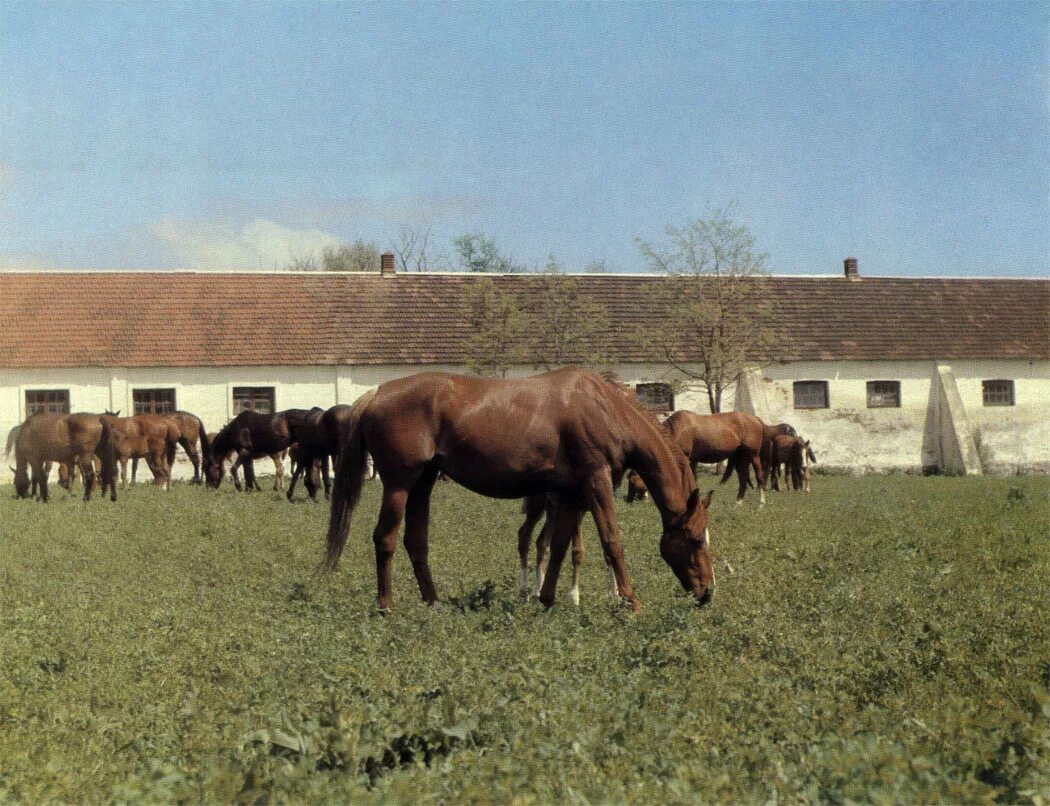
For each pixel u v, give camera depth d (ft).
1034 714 21.91
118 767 20.33
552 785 17.65
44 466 98.17
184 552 52.95
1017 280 161.58
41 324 132.26
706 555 37.99
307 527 64.08
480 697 22.58
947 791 17.12
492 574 44.78
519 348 135.44
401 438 37.40
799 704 22.47
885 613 32.45
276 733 20.27
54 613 36.35
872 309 152.46
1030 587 37.83
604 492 37.65
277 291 142.10
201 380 132.16
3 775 19.89
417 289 145.07
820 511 70.95
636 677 24.91
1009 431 149.38
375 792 17.49
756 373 143.23
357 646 29.63
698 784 17.54
